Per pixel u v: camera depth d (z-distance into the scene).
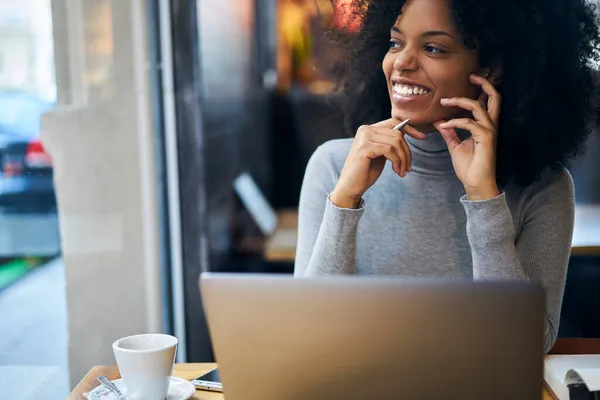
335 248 1.44
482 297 0.90
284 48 4.53
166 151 2.41
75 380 2.28
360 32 1.68
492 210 1.38
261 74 4.59
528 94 1.50
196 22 2.48
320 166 1.62
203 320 2.52
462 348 0.92
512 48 1.49
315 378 0.96
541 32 1.49
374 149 1.44
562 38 1.50
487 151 1.41
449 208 1.56
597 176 3.15
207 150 3.07
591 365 1.18
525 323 0.90
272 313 0.95
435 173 1.55
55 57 2.20
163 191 2.40
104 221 2.31
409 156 1.45
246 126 4.20
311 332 0.94
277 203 4.48
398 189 1.57
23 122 2.19
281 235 3.60
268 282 0.95
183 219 2.49
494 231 1.38
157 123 2.34
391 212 1.57
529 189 1.52
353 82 1.72
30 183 2.21
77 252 2.30
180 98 2.45
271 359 0.97
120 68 2.26
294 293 0.94
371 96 1.71
